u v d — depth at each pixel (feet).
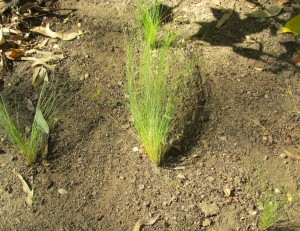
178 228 3.03
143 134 3.22
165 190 3.19
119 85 3.71
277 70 3.77
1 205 3.15
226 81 3.71
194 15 4.15
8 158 3.37
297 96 3.63
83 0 4.33
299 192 3.16
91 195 3.19
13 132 3.19
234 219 3.05
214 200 3.14
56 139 3.45
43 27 4.08
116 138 3.46
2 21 4.10
